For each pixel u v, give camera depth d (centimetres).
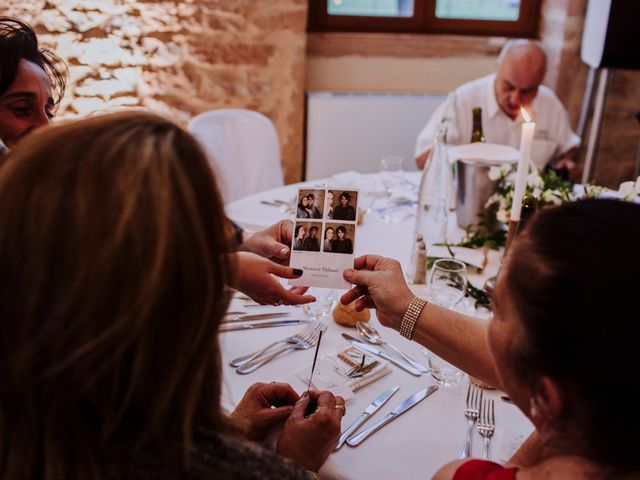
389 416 105
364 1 356
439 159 169
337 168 356
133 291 51
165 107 319
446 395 112
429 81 374
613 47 319
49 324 50
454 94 267
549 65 362
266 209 200
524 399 63
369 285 115
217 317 59
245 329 132
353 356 121
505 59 270
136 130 55
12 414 54
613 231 54
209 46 313
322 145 350
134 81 311
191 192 54
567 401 56
